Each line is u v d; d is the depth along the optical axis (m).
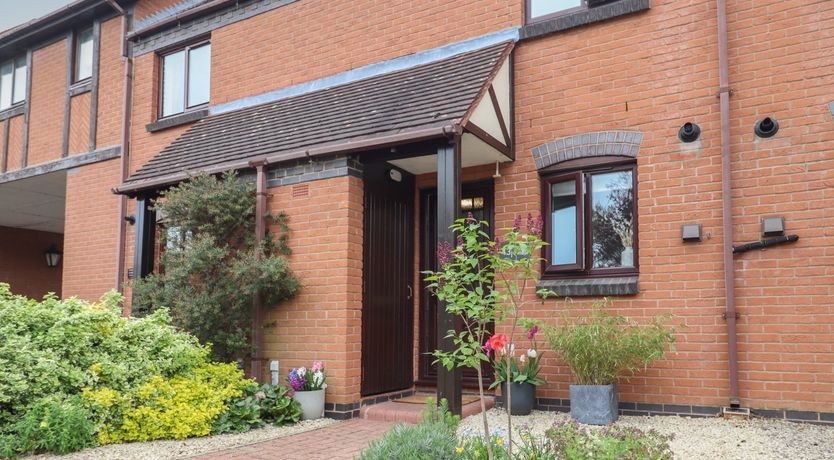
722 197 6.48
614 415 6.36
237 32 10.55
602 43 7.32
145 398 6.11
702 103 6.70
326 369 7.33
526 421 6.57
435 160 8.08
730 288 6.29
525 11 8.01
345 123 7.88
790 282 6.13
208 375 6.98
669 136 6.83
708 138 6.62
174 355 6.76
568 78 7.48
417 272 8.72
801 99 6.25
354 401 7.29
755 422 6.02
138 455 5.39
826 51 6.19
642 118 7.00
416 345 8.58
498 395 7.62
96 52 12.31
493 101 7.34
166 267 8.16
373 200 7.95
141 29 11.55
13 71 14.05
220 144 9.23
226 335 7.53
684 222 6.66
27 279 17.75
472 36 8.22
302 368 7.23
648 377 6.67
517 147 7.73
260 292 7.67
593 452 3.71
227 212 7.83
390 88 8.25
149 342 6.71
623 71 7.16
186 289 7.60
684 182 6.70
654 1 7.05
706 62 6.71
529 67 7.76
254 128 9.23
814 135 6.16
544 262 7.45
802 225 6.13
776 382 6.12
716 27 6.69
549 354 7.23
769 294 6.21
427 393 8.38
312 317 7.52
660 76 6.95
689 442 5.40
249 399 6.80
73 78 12.76
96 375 5.95
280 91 9.91
